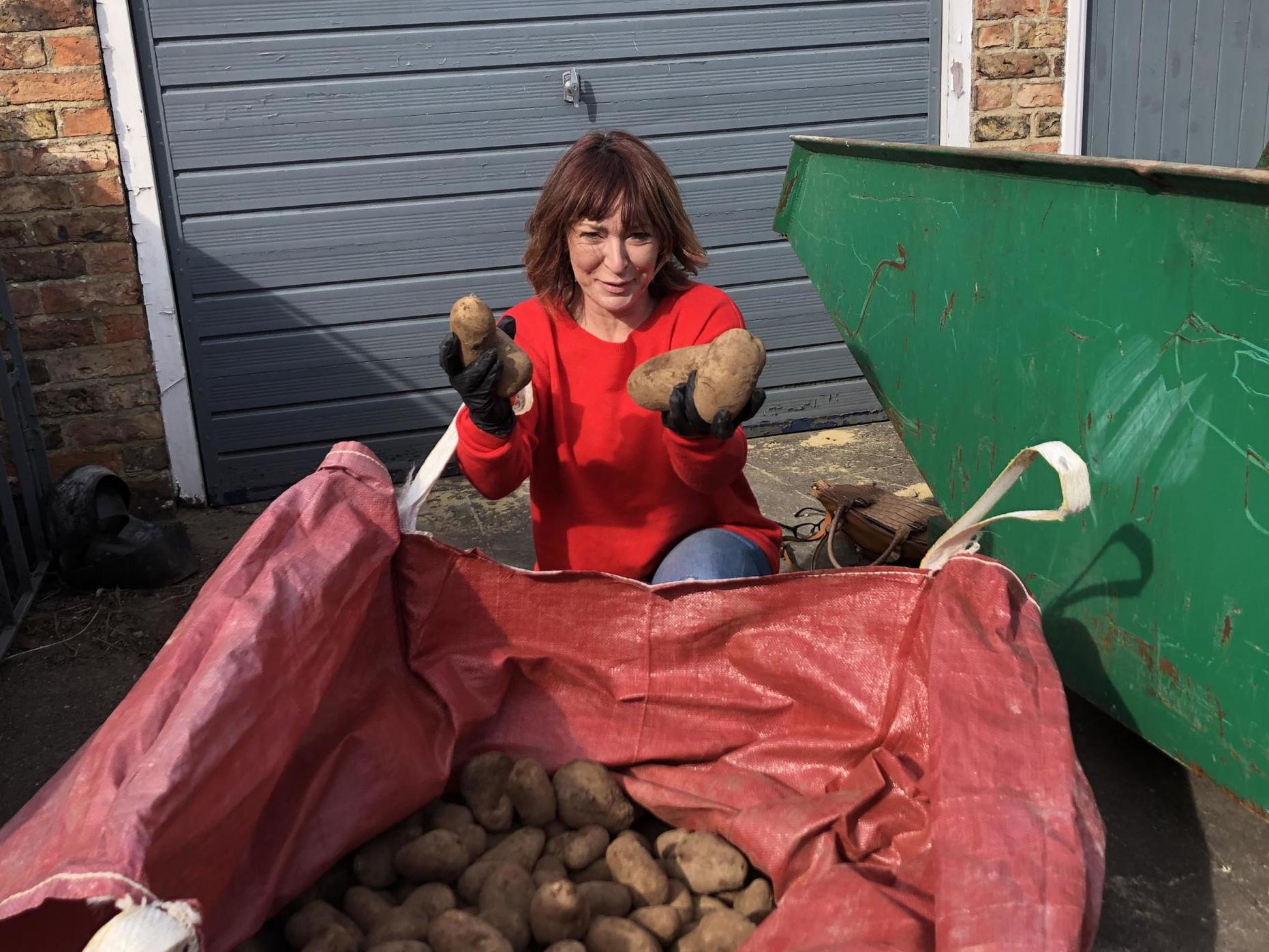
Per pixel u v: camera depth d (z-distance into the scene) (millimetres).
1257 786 1914
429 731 2176
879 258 2998
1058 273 2236
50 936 1369
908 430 3004
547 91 4711
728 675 2250
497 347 2014
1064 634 2385
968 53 4930
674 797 2111
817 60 4910
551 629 2264
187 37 4352
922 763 2027
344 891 1958
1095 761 2525
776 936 1608
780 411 5254
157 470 4625
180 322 4574
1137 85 5051
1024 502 2475
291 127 4520
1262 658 1850
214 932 1705
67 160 4199
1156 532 2053
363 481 2168
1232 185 1708
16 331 4016
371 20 4496
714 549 2342
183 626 1727
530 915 1789
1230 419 1840
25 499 3971
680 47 4777
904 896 1632
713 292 2375
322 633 1848
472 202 4758
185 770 1409
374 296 4758
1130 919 2053
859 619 2148
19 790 2758
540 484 2445
